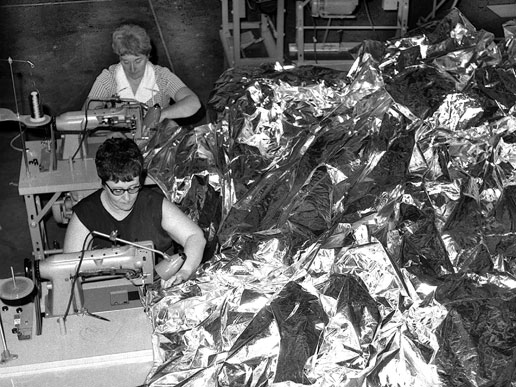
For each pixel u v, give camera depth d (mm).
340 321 3182
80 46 8500
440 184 4059
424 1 8695
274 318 3230
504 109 4660
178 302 3354
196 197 4461
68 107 7465
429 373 3006
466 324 3203
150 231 3773
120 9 9266
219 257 3674
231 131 4863
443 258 3564
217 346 3186
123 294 3494
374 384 2967
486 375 2994
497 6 8344
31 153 4789
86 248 3699
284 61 7059
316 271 3479
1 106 7406
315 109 5031
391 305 3291
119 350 3189
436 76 4977
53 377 3104
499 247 3688
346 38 8164
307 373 2988
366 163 4262
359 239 3617
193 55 8234
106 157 3484
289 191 4234
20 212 5961
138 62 4977
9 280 3164
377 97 4836
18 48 8500
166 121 4953
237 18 6777
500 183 4137
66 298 3316
